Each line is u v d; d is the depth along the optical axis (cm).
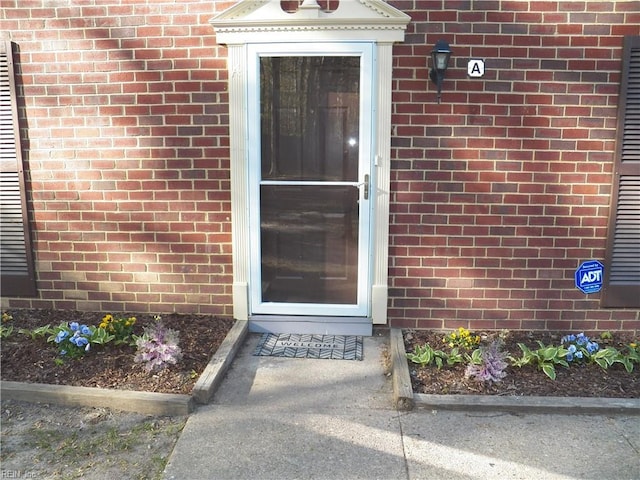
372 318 460
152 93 452
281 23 425
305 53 432
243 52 435
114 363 392
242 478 285
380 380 390
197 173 459
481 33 424
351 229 454
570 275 452
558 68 426
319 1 430
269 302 469
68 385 365
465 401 349
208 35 440
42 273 489
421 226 448
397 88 432
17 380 371
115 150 462
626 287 451
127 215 471
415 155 438
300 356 425
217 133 452
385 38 423
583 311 456
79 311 489
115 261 479
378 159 439
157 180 463
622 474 288
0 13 454
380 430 328
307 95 440
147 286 480
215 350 416
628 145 435
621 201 442
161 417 343
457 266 453
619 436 322
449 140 436
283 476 286
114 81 454
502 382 374
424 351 408
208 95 447
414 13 424
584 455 304
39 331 431
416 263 453
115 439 319
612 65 425
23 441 317
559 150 436
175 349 387
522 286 454
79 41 452
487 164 438
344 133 442
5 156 476
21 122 466
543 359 391
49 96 461
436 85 430
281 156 449
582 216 444
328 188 450
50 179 472
